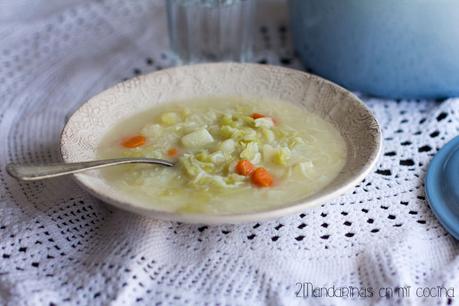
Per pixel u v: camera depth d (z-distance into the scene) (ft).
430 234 1.82
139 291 1.67
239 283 1.70
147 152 1.92
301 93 2.11
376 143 1.83
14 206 1.91
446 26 2.04
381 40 2.12
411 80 2.19
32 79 2.43
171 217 1.63
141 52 2.56
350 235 1.82
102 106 2.03
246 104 2.12
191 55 2.48
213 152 1.89
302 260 1.76
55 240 1.81
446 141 2.10
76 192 1.94
